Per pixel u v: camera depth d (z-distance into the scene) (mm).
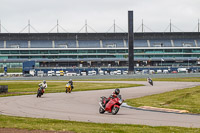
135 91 60500
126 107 33750
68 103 37719
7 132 16828
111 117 24938
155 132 17391
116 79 126250
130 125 20156
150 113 28141
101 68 196000
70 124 20281
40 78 128875
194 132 17609
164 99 41781
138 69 196875
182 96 44906
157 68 198250
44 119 22516
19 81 115938
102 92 58938
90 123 20859
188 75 134000
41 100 41969
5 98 45312
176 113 28203
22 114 26297
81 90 64688
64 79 131125
